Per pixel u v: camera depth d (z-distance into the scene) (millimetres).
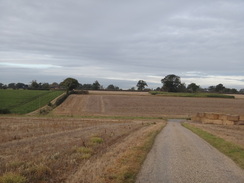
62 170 7969
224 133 22109
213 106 75125
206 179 7633
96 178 7008
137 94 103062
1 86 143875
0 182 6590
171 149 12820
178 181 7348
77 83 103688
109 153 10539
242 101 87750
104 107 67188
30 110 55875
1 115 45906
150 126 29188
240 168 9109
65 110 59500
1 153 10523
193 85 150500
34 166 8039
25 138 15688
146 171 8234
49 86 147500
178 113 62625
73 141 13977
